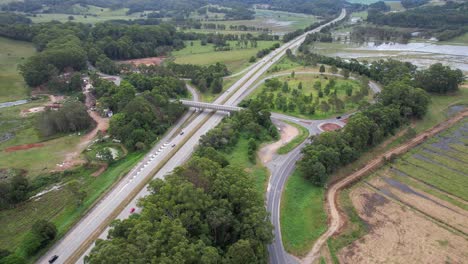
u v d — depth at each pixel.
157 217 72.25
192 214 74.75
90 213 101.06
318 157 116.81
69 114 148.50
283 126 158.75
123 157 130.25
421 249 92.56
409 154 138.38
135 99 154.25
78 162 127.81
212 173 90.44
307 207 107.31
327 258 89.00
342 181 121.75
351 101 183.75
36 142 143.12
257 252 76.00
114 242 64.38
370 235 97.69
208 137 134.88
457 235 97.19
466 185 118.69
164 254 60.75
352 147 128.12
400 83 171.88
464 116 170.88
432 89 193.50
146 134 139.00
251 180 97.94
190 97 198.88
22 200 106.81
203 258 64.38
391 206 109.88
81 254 86.75
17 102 188.25
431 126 161.00
